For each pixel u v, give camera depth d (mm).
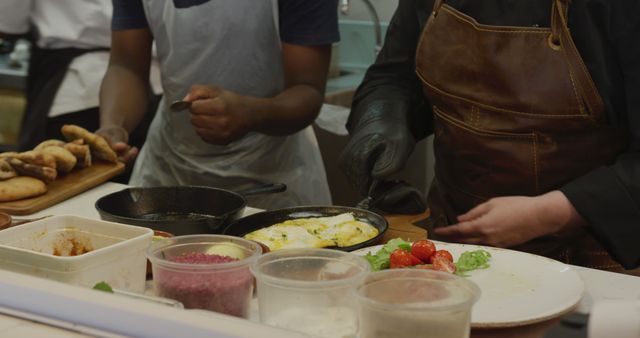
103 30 3094
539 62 1698
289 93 2285
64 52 3096
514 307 1173
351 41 3590
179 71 2430
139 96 2490
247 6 2307
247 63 2373
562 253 1832
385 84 2096
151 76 3186
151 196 1734
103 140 2182
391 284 959
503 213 1644
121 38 2504
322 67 2359
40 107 3119
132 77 2510
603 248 1798
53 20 3055
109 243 1255
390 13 3498
